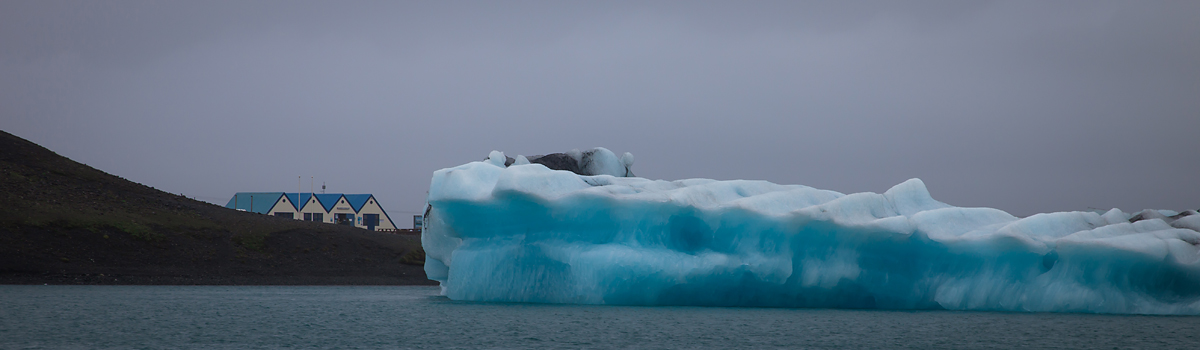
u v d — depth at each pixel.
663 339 24.45
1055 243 29.48
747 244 29.80
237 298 43.81
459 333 25.89
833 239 29.91
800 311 31.30
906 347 23.44
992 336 25.47
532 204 29.95
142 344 24.12
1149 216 33.53
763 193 32.47
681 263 29.42
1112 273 29.22
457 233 33.25
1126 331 26.59
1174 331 26.64
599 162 40.97
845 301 32.31
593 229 30.42
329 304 38.81
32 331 26.72
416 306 36.31
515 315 29.77
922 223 30.47
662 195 29.45
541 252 30.59
